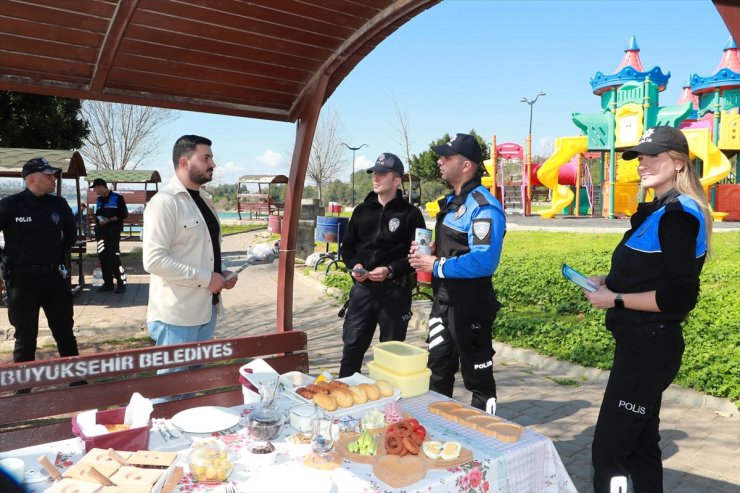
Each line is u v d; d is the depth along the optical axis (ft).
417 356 8.55
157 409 9.02
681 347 7.89
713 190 76.28
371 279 12.87
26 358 15.62
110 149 107.24
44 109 63.31
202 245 11.06
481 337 10.94
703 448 12.99
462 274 10.49
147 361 8.85
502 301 28.19
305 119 11.00
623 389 7.95
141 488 4.99
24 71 9.21
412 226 13.19
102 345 21.91
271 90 10.98
